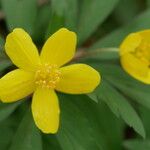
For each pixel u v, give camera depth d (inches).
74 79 3.5
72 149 3.7
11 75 3.4
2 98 3.4
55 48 3.5
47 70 3.5
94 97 3.5
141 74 4.0
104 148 4.0
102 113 4.1
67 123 3.8
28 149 3.7
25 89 3.5
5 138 4.1
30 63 3.5
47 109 3.5
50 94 3.6
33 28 4.1
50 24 3.8
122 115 3.7
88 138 3.8
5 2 4.1
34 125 3.8
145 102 4.0
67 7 4.0
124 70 4.1
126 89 4.1
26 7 4.1
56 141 4.1
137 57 4.0
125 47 3.9
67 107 3.9
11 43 3.4
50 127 3.5
